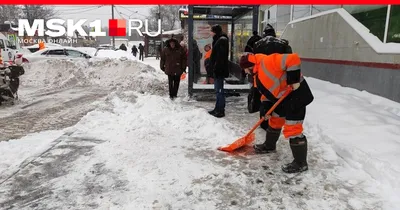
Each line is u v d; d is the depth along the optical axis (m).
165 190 3.27
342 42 7.89
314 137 4.91
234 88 8.03
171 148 4.46
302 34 10.53
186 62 8.54
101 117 5.98
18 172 3.69
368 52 6.79
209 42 9.04
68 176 3.60
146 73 12.57
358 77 7.16
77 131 5.19
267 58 3.74
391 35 6.32
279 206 3.01
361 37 7.02
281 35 12.71
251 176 3.62
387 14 6.44
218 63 6.13
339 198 3.13
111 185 3.39
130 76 12.38
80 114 6.95
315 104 6.38
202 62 9.10
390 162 3.62
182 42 13.62
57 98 9.06
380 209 2.92
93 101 8.55
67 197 3.16
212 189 3.31
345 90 7.38
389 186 3.26
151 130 5.20
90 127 5.41
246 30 8.49
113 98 7.50
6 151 4.34
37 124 6.10
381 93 6.37
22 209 2.96
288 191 3.29
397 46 6.01
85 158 4.08
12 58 19.66
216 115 6.30
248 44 6.81
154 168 3.79
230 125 5.68
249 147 4.59
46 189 3.32
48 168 3.80
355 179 3.50
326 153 4.24
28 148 4.46
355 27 7.33
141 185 3.38
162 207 2.97
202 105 7.50
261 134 5.18
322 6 9.68
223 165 3.92
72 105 7.98
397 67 5.94
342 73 7.86
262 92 3.91
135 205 3.00
